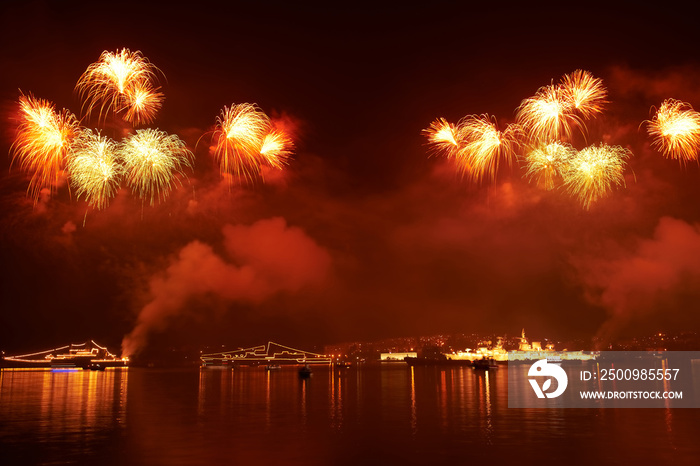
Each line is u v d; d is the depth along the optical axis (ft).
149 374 625.41
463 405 180.04
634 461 87.66
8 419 144.97
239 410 169.89
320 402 199.21
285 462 88.79
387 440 108.68
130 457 92.53
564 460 88.99
